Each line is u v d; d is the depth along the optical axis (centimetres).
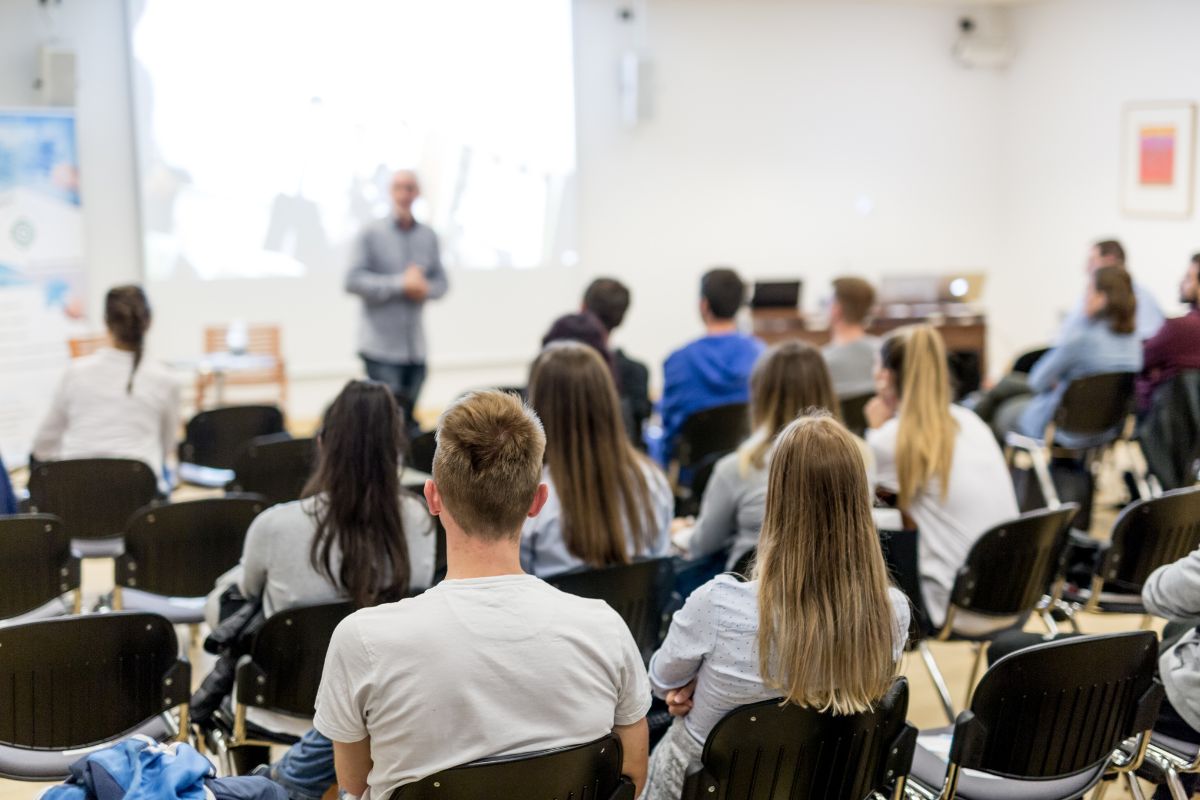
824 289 999
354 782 174
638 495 279
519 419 172
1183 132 840
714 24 932
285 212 821
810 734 194
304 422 831
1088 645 210
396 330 657
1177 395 480
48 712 231
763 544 194
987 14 1000
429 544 253
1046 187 984
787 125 966
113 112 773
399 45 834
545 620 167
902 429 312
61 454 442
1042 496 514
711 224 959
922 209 1016
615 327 475
